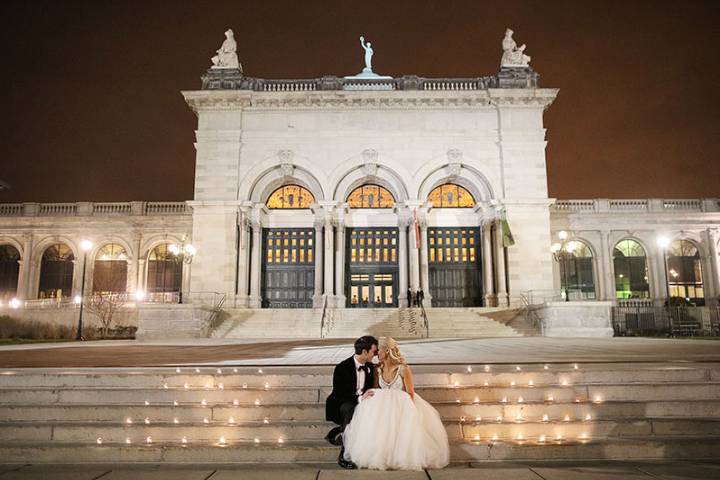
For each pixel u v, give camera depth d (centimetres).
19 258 4756
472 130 4056
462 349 1747
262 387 976
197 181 3975
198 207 3925
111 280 4656
